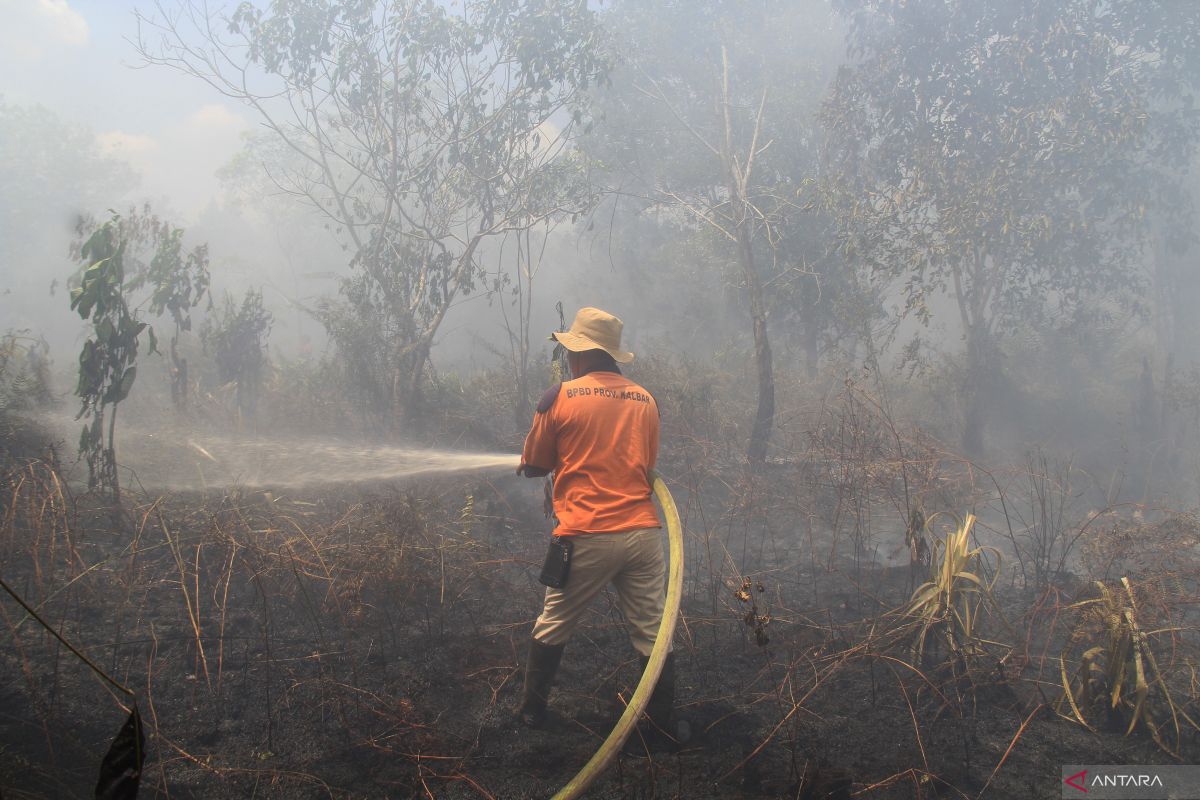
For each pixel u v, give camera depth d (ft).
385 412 28.04
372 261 28.71
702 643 13.75
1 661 11.21
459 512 19.04
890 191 31.40
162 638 12.45
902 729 11.33
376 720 10.87
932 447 22.06
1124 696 11.63
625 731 8.95
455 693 11.75
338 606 13.23
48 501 14.48
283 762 9.91
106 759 5.48
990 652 13.33
